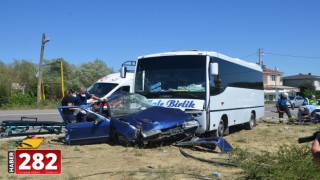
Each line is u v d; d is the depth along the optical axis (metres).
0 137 12.48
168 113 11.70
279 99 21.17
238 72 16.11
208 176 7.74
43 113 27.59
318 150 3.14
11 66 57.72
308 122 20.42
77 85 55.41
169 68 13.05
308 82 88.69
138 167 8.60
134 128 11.05
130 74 21.16
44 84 46.38
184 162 9.21
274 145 12.38
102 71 68.06
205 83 12.48
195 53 12.82
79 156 9.91
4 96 36.06
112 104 12.05
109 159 9.55
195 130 11.74
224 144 10.61
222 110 13.84
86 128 11.59
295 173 6.71
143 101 12.66
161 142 11.38
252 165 7.52
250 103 17.86
